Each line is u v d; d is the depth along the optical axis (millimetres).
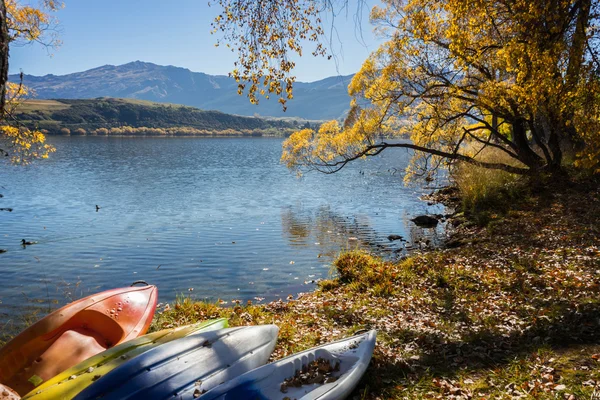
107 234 19266
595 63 11242
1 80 4305
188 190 35188
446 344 5965
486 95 15625
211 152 91938
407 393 4785
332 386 4641
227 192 34125
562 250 10258
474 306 7617
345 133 19859
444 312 7543
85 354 6047
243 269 13766
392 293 9148
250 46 7391
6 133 16453
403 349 5996
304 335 6863
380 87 18359
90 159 65938
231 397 4258
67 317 6270
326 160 21031
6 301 11219
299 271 13469
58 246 17094
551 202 16125
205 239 18219
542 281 8305
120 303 7098
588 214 13383
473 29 13781
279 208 26594
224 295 11398
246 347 5289
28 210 25516
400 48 17500
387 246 16562
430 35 15891
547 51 11391
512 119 16953
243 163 64750
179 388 4371
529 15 11297
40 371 5645
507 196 18469
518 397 4363
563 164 19078
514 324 6375
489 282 8906
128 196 31562
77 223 21766
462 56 15008
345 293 9766
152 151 89875
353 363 5152
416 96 17766
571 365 4824
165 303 10758
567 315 6305
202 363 4770
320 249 16312
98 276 13336
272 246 16891
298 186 37938
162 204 28125
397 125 19953
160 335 5844
